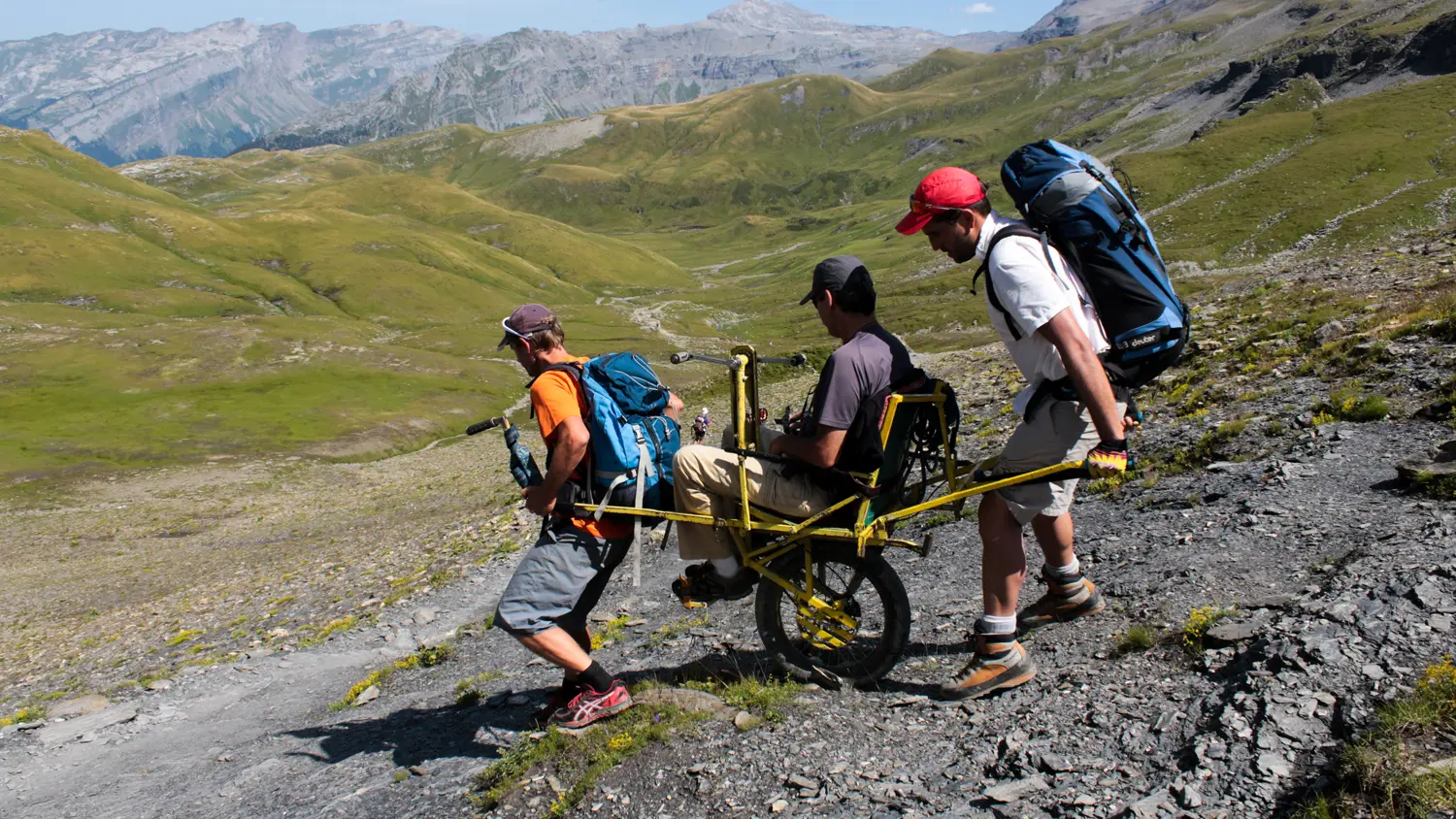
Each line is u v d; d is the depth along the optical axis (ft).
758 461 17.24
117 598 122.31
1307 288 68.44
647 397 18.08
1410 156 612.70
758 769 15.78
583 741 17.99
